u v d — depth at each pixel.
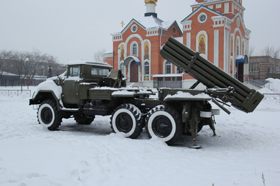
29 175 3.71
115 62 37.91
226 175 4.02
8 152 4.63
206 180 3.79
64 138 6.43
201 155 5.49
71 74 8.43
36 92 8.77
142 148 5.70
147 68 35.03
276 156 5.49
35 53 75.75
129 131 6.96
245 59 33.25
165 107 6.55
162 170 4.28
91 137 6.80
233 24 30.91
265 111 14.42
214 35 29.50
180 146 6.56
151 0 38.84
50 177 3.69
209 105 7.12
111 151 5.29
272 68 48.84
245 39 35.09
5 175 3.63
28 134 7.23
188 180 3.80
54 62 79.62
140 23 35.03
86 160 4.43
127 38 36.41
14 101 20.30
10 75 61.97
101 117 11.92
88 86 7.86
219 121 10.73
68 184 3.55
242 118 11.55
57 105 8.27
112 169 4.19
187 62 6.77
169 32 35.91
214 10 29.66
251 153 5.79
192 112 6.52
